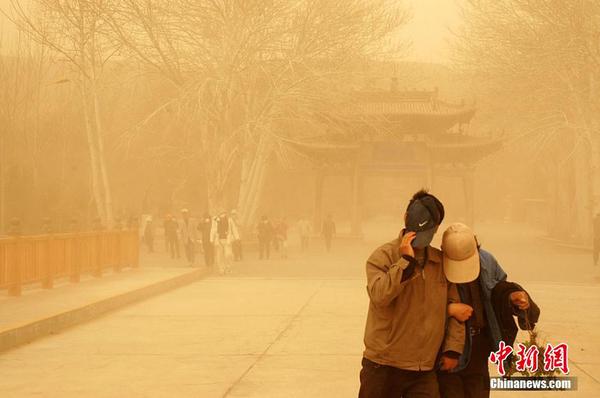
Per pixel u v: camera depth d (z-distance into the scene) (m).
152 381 8.57
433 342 4.45
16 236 15.59
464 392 4.79
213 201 41.78
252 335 12.05
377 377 4.52
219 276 26.52
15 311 13.02
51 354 10.34
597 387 8.25
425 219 4.40
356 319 14.06
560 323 13.75
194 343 11.25
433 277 4.49
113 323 13.55
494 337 4.75
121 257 23.52
